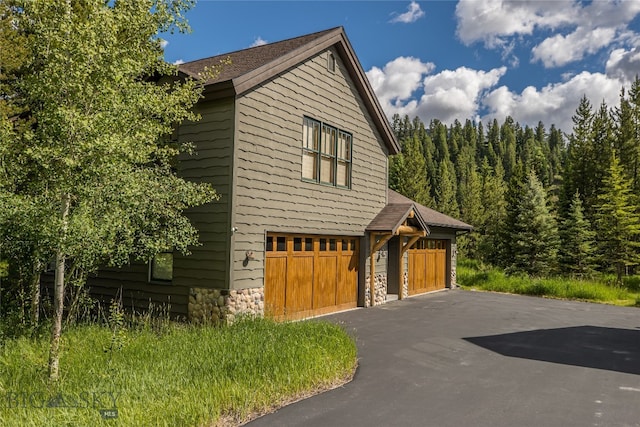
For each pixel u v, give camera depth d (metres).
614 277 23.20
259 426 4.65
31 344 6.78
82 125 5.02
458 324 10.96
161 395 4.81
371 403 5.41
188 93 7.17
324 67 11.88
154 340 6.96
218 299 8.98
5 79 10.84
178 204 7.45
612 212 23.52
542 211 24.61
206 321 8.76
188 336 7.16
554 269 24.23
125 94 5.80
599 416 5.11
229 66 10.60
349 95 12.95
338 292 12.59
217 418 4.66
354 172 13.13
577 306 14.98
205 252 9.25
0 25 10.78
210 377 5.42
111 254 6.48
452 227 18.11
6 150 5.52
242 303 9.16
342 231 12.51
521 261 24.70
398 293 15.62
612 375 6.84
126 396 4.71
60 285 5.63
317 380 5.96
